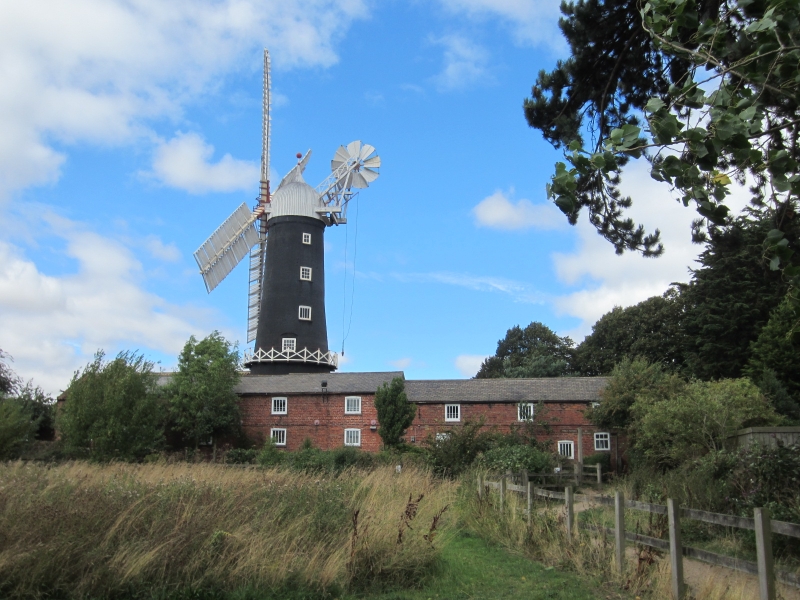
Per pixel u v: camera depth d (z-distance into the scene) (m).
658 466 23.34
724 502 13.28
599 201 13.80
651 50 13.57
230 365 45.69
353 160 60.94
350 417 45.22
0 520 8.89
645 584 9.39
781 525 7.24
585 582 10.11
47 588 8.23
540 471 24.50
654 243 13.50
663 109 5.98
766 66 6.17
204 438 44.84
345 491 13.47
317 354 55.66
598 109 14.14
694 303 47.59
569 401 42.41
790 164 6.07
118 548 8.94
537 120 13.96
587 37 13.32
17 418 31.75
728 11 6.86
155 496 10.94
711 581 8.67
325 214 58.97
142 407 34.03
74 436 32.94
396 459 27.61
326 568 9.68
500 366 80.94
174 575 8.98
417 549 10.70
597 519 12.91
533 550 12.38
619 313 63.75
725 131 5.73
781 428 14.84
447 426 43.72
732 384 28.00
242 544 9.70
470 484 18.50
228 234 62.88
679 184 6.19
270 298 56.22
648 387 36.31
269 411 46.19
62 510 9.39
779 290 13.41
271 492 12.41
